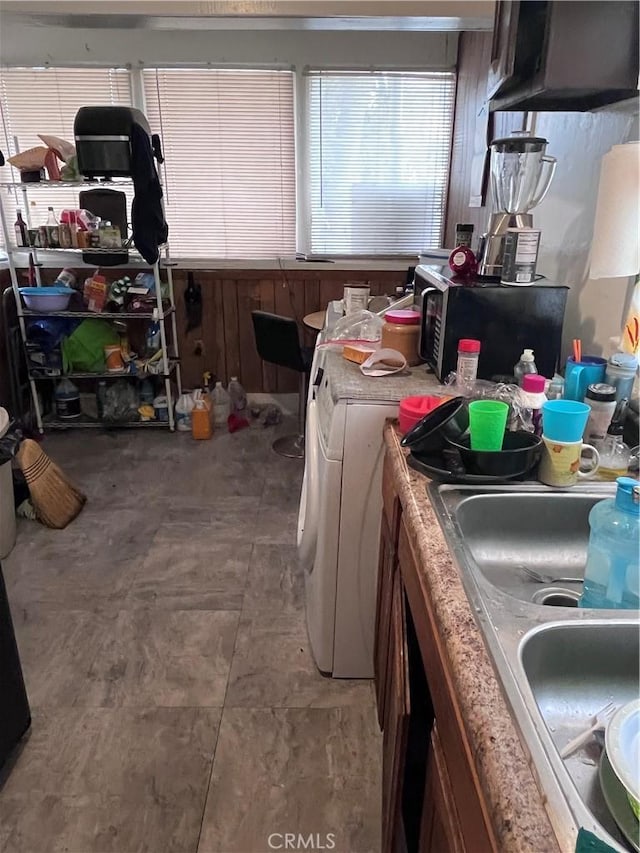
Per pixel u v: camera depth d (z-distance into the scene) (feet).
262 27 9.04
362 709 5.78
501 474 3.94
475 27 9.14
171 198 12.76
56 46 11.79
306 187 12.76
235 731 5.52
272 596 7.37
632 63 4.14
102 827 4.68
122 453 11.57
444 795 2.62
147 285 11.81
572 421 3.79
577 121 5.62
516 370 5.11
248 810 4.82
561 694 2.64
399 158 12.65
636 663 2.65
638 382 4.50
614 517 3.09
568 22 4.06
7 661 5.09
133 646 6.53
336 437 5.36
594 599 3.15
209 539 8.62
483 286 5.24
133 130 10.15
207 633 6.74
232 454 11.53
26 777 5.07
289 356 10.73
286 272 12.84
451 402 4.36
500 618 2.66
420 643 3.27
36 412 12.14
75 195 12.61
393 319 6.26
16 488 9.36
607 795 1.99
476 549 3.86
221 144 12.46
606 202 4.15
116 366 12.09
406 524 3.78
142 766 5.17
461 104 11.67
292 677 6.15
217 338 13.28
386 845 3.75
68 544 8.46
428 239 13.19
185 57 11.90
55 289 11.50
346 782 5.06
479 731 2.09
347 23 9.04
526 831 1.75
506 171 6.01
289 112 12.31
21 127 12.23
